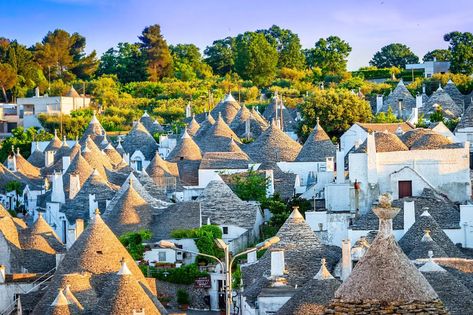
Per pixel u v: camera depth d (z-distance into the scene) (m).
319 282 57.56
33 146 158.12
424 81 176.75
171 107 190.75
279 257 71.31
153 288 79.12
